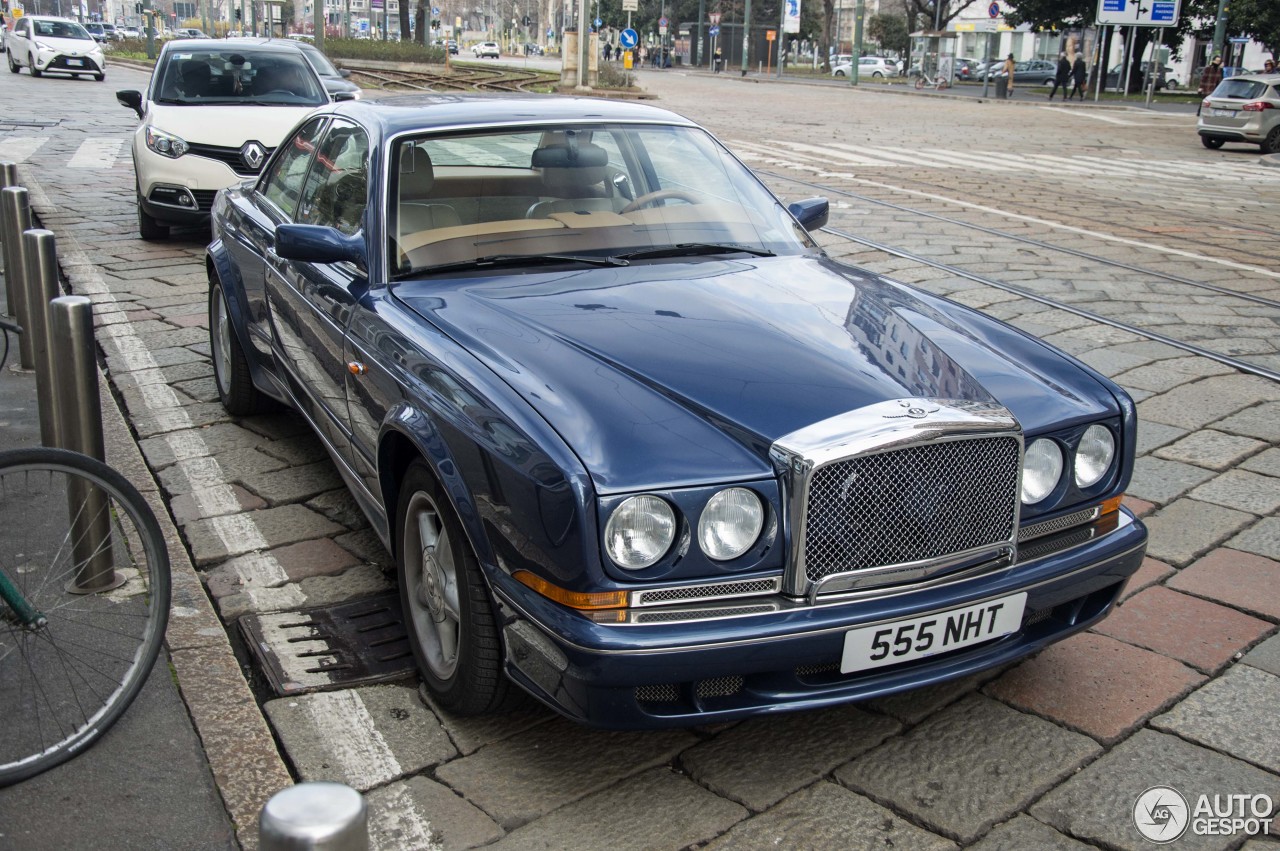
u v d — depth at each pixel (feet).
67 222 34.14
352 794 5.38
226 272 16.98
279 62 34.68
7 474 9.35
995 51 206.18
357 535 13.89
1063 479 9.78
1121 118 101.86
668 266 12.26
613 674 8.11
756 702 8.69
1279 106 70.18
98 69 106.01
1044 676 10.90
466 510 9.12
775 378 9.43
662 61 223.92
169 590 10.05
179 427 17.56
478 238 12.28
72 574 10.28
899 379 9.61
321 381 13.10
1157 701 10.48
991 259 30.19
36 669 9.90
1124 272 29.04
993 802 9.05
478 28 430.61
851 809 8.96
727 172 14.25
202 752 9.49
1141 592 12.60
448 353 10.11
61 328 10.84
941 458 8.77
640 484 8.18
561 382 9.29
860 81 185.06
